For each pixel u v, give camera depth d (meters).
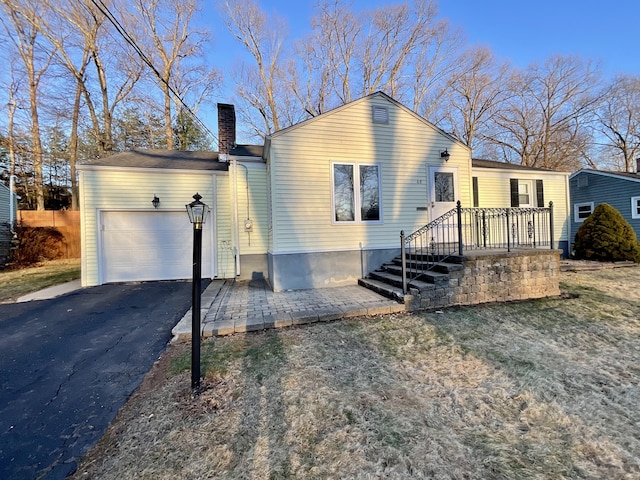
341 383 2.78
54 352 3.76
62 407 2.57
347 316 4.84
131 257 8.53
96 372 3.22
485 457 1.83
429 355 3.36
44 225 13.20
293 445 1.98
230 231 9.02
